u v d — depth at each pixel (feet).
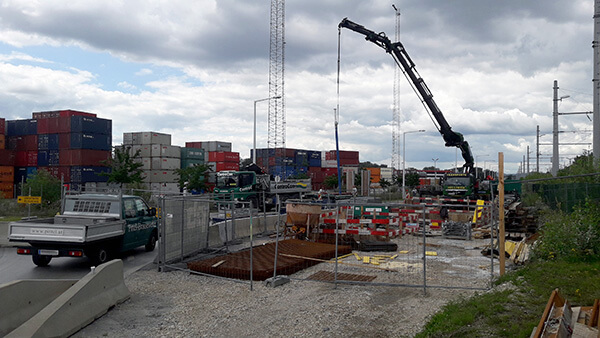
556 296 18.97
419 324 22.08
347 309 24.91
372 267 35.04
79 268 39.19
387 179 230.68
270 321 23.31
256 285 30.99
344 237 47.09
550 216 48.14
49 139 126.11
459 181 97.45
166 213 37.24
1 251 47.65
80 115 127.95
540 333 15.89
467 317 20.62
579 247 32.14
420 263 38.17
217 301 27.22
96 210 42.65
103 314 24.43
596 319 17.04
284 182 114.11
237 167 194.80
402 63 90.43
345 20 85.25
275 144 210.18
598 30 58.34
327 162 258.37
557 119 99.45
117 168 112.16
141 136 156.97
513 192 103.30
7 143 131.95
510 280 27.73
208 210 46.32
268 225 61.82
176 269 36.81
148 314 24.79
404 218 52.60
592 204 35.37
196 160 169.99
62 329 20.45
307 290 29.50
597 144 58.39
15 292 20.24
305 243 45.80
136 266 40.04
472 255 42.52
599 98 58.39
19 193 123.13
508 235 54.39
